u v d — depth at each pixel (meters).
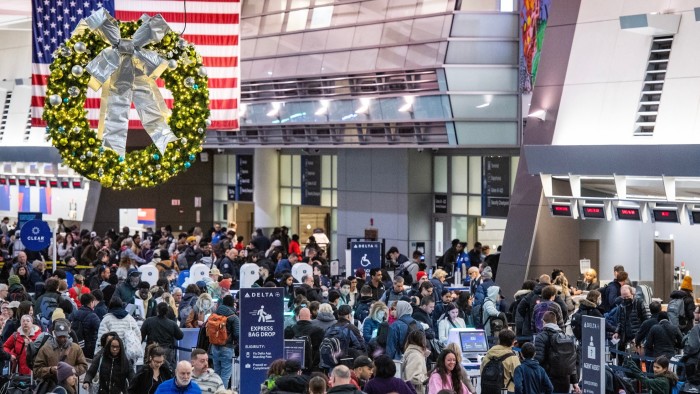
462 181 39.19
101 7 30.94
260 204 49.25
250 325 17.56
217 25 33.69
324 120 42.09
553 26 30.44
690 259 28.38
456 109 36.66
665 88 27.30
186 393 14.79
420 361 16.45
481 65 36.19
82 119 28.12
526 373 16.17
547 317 17.67
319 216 47.12
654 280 29.30
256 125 45.72
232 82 33.81
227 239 37.09
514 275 30.66
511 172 37.19
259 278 27.92
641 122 27.73
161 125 28.91
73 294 25.28
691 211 25.81
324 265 32.06
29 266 30.95
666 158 25.89
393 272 30.83
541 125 30.23
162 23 28.69
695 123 26.41
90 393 18.12
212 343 20.11
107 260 32.25
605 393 17.38
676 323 22.62
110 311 19.80
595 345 16.81
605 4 29.31
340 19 41.41
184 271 29.33
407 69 37.81
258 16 45.78
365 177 42.38
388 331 19.39
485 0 36.41
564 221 30.69
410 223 40.31
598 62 29.08
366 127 40.34
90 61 27.94
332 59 41.31
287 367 14.29
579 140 29.11
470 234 38.97
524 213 30.77
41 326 21.23
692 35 27.02
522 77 35.62
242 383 17.58
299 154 47.66
